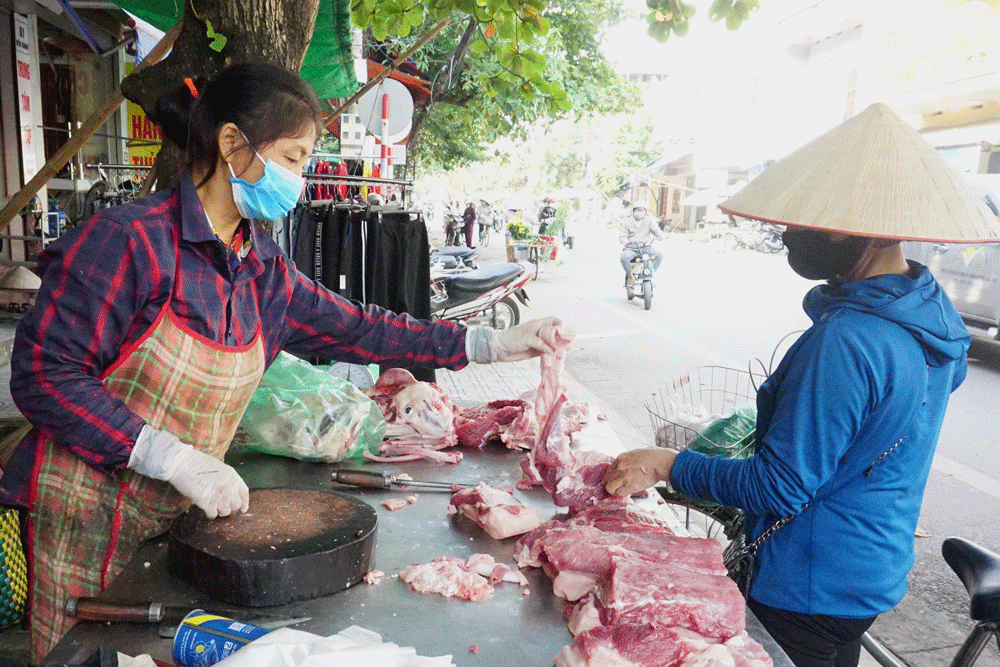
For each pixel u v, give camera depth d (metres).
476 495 2.13
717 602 1.60
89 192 7.88
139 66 2.77
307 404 2.58
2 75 7.47
